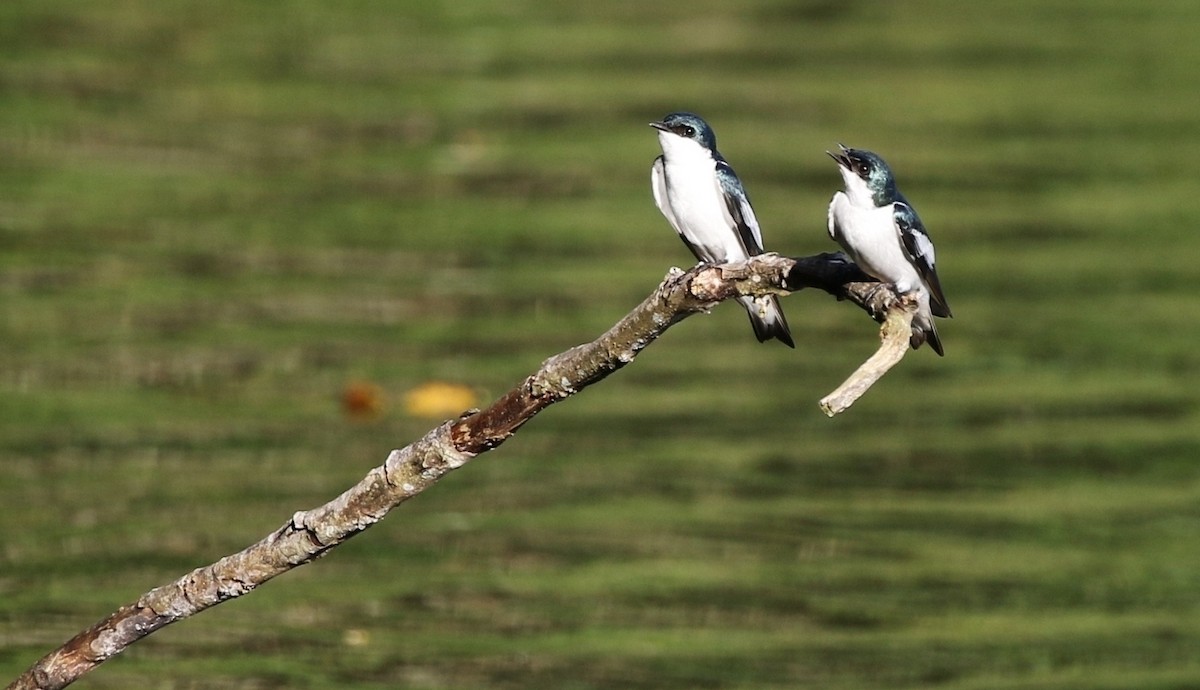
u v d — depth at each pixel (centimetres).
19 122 2147
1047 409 1533
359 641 1112
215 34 2634
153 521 1245
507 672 1071
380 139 2191
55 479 1312
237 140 2150
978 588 1217
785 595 1199
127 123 2178
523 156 2153
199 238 1834
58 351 1548
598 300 1709
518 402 729
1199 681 1089
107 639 755
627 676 1070
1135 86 2552
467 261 1816
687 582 1206
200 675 1051
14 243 1778
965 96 2475
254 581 749
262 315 1656
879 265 834
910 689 1060
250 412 1456
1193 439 1470
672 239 1895
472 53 2614
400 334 1616
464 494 1353
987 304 1767
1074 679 1080
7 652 1041
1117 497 1362
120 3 2766
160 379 1509
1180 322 1719
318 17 2783
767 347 1684
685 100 2400
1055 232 1955
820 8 3050
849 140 2252
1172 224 1981
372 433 1422
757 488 1369
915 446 1456
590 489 1359
